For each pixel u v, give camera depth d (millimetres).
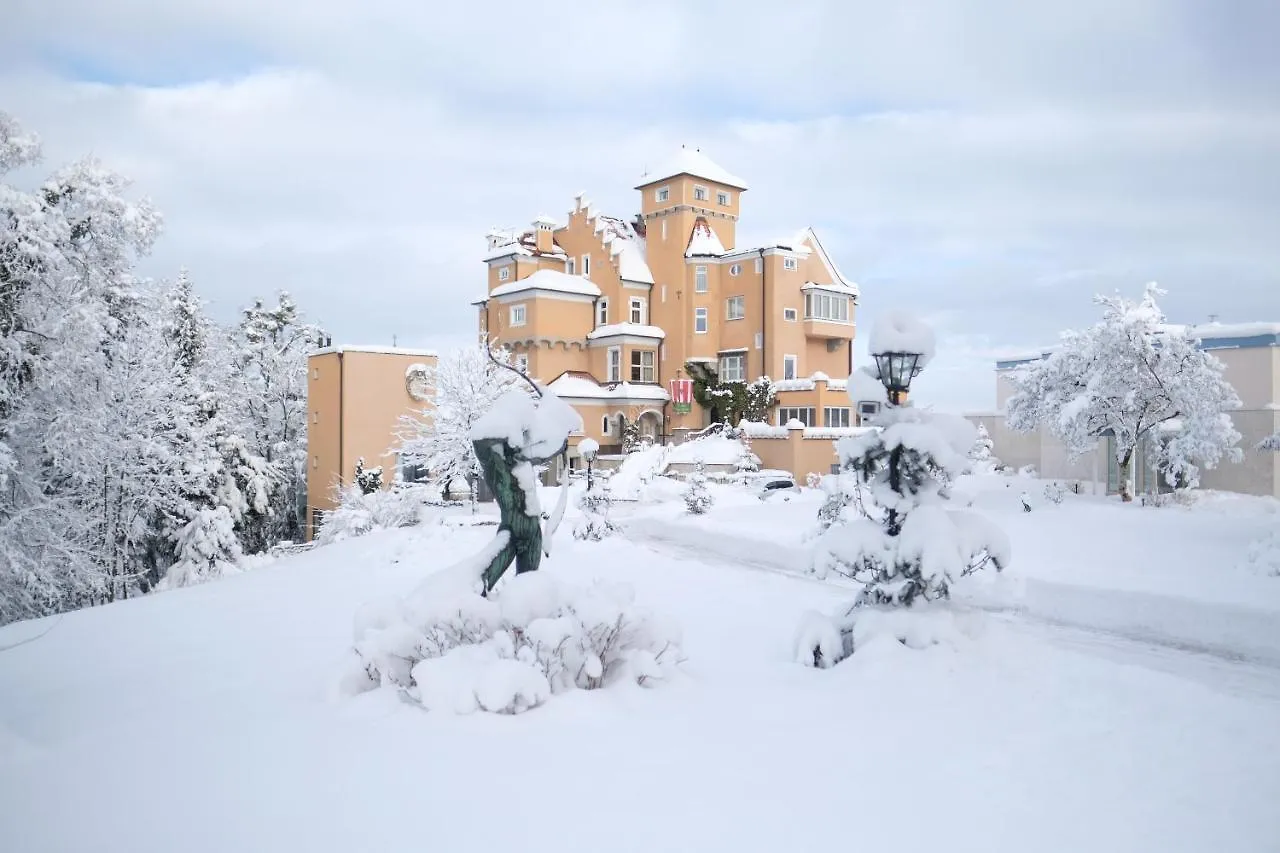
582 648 7688
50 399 23922
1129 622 12227
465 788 5434
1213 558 16031
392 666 7547
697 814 5121
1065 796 5492
